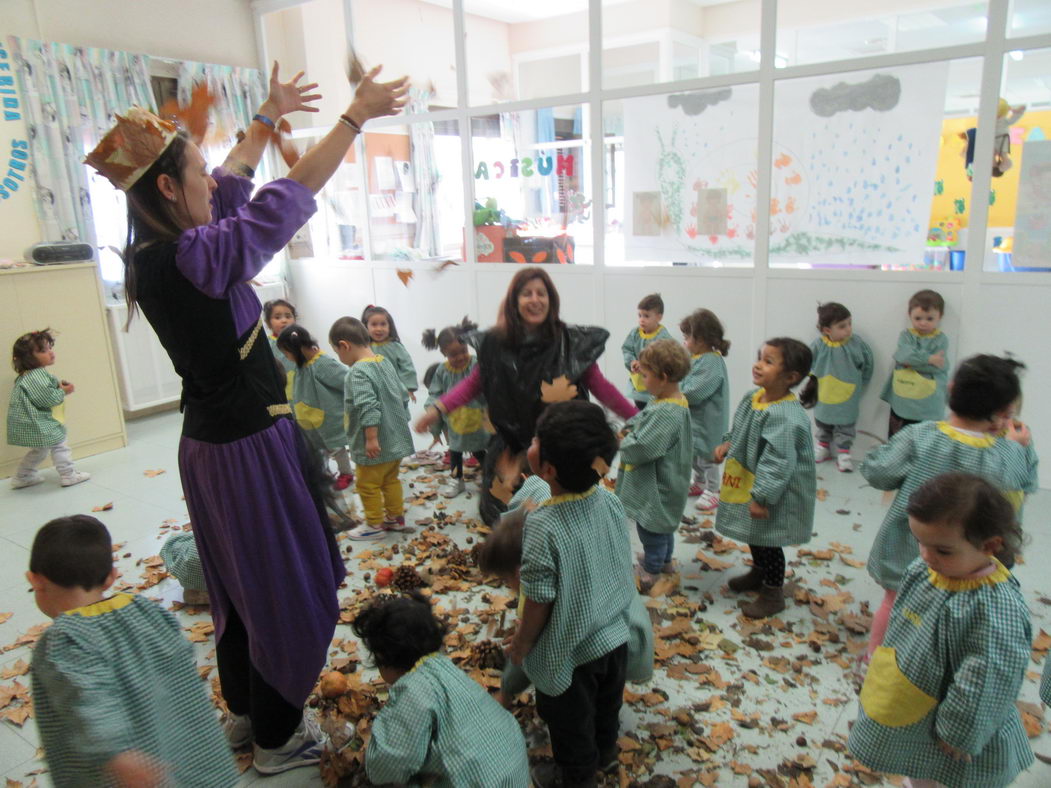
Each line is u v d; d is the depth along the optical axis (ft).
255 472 5.39
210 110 18.60
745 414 8.26
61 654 4.14
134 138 4.54
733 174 13.71
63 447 13.43
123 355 17.20
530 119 16.12
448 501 12.10
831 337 12.60
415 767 4.96
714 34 18.35
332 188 20.12
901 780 5.84
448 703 5.16
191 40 18.49
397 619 5.44
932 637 4.64
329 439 12.37
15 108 15.20
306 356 12.17
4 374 13.70
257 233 4.74
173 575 8.82
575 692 5.39
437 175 18.16
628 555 5.74
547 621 5.23
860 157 12.42
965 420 6.22
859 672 7.21
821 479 12.33
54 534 4.40
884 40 14.57
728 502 8.39
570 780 5.60
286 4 19.03
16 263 14.30
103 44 16.74
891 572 6.68
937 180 11.91
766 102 12.98
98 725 4.01
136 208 4.76
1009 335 11.59
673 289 14.74
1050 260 11.18
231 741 6.49
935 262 12.19
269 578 5.57
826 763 6.09
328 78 20.24
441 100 20.31
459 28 16.55
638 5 19.20
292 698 5.89
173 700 4.65
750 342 14.10
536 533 5.17
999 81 10.99
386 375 10.61
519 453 8.14
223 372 5.23
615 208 15.28
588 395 8.36
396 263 19.08
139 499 12.80
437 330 18.85
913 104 11.82
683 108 13.94
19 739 6.79
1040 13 10.94
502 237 17.16
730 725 6.56
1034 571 8.98
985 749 4.61
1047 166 10.95
